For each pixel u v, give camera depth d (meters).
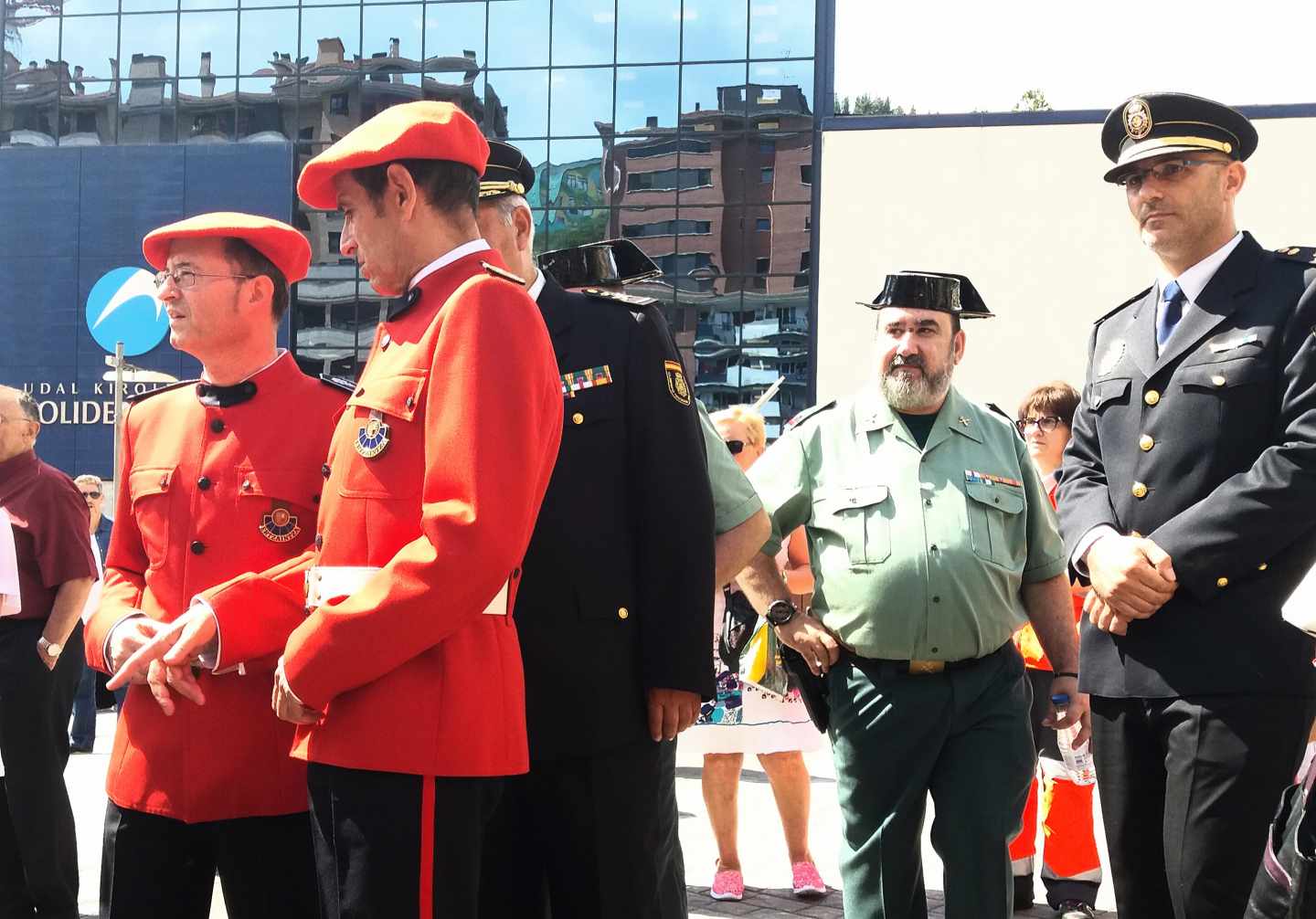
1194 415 3.69
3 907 5.20
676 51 31.66
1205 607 3.59
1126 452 3.84
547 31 32.00
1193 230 3.76
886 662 4.38
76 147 31.97
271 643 3.18
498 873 3.38
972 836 4.23
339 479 2.74
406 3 32.44
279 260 3.66
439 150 2.81
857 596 4.41
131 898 3.47
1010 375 27.41
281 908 3.45
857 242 28.11
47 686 5.16
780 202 31.25
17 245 31.91
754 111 31.41
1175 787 3.60
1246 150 3.78
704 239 31.50
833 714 4.52
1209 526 3.54
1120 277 27.14
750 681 6.21
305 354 31.77
